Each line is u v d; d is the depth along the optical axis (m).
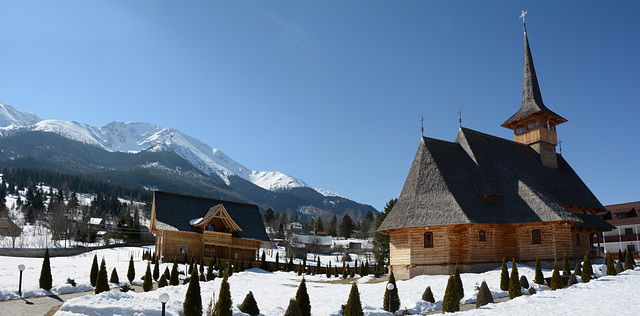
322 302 29.97
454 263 43.66
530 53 61.19
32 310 26.25
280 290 37.53
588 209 54.34
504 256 45.66
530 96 59.06
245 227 72.56
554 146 58.22
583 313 23.67
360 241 154.38
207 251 67.62
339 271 63.97
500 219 45.66
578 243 48.72
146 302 25.50
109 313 23.25
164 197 69.50
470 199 46.81
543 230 44.16
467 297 31.33
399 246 46.44
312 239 134.38
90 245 104.56
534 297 29.19
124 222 109.00
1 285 31.81
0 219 118.69
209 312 23.31
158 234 69.12
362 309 26.28
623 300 27.00
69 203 171.38
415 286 36.94
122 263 56.44
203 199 73.38
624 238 77.56
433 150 50.75
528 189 46.66
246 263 67.81
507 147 55.28
